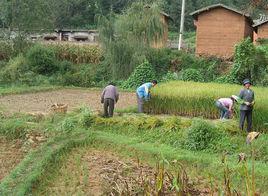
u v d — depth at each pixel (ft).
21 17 131.23
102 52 119.03
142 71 105.81
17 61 116.78
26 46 130.21
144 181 32.99
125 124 55.47
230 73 102.73
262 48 100.99
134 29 111.45
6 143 52.70
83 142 50.42
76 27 239.09
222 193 30.12
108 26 113.09
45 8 137.39
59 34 175.83
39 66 117.91
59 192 36.06
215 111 68.18
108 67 114.73
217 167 40.83
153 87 71.00
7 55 129.70
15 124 55.36
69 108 72.95
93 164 43.68
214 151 46.91
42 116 61.21
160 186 30.83
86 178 38.83
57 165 42.98
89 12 244.63
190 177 39.91
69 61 127.13
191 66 114.01
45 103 79.46
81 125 56.54
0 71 113.70
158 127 53.78
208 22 121.60
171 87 74.43
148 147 47.67
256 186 37.40
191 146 47.67
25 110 69.92
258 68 99.30
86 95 93.56
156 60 114.73
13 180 37.70
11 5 130.62
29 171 39.70
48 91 100.22
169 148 47.60
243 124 52.47
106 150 49.03
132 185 33.99
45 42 138.92
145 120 55.11
